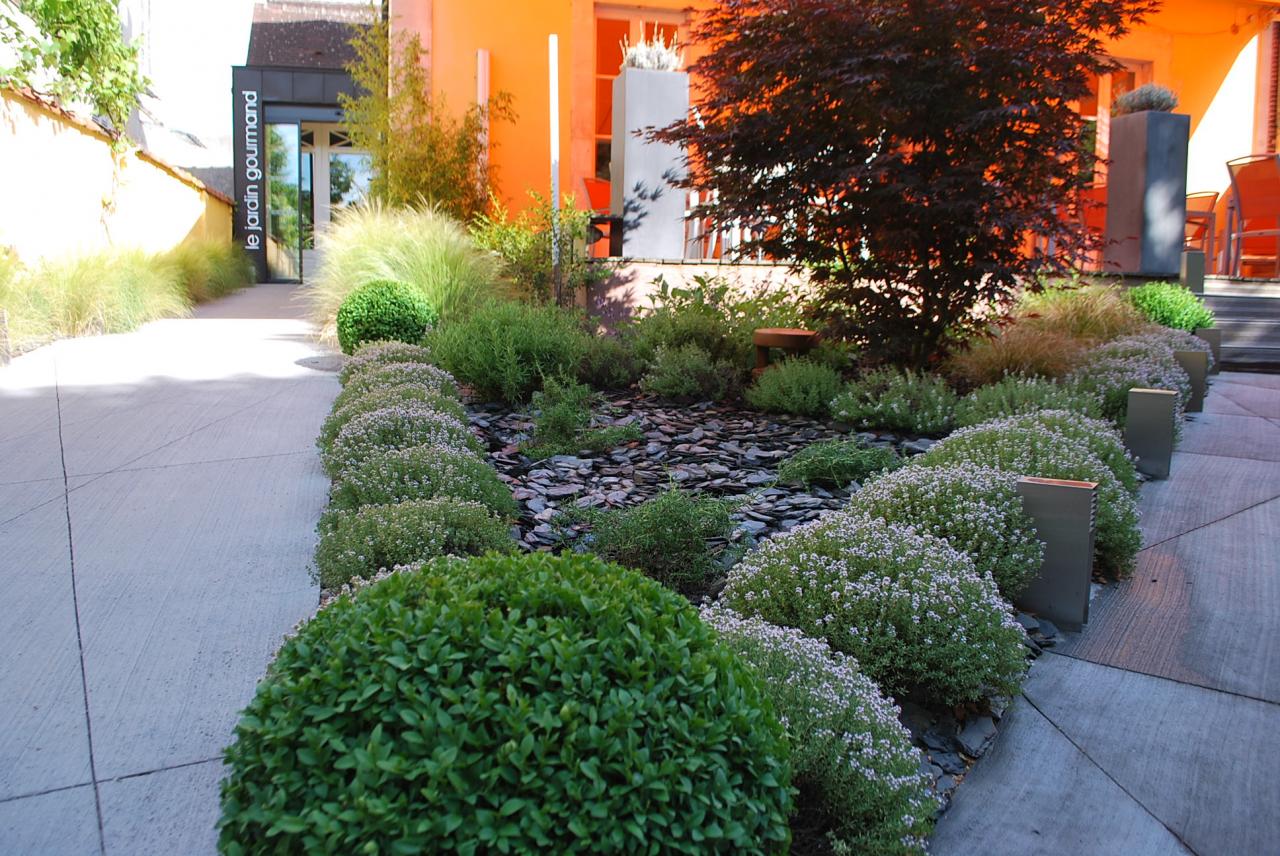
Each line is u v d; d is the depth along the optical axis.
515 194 10.91
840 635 2.64
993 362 6.42
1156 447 5.02
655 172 8.82
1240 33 12.67
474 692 1.52
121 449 4.93
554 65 8.63
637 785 1.46
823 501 4.33
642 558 3.41
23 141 8.44
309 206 18.20
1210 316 8.86
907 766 2.11
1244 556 3.86
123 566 3.49
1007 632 2.64
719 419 6.20
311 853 1.38
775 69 6.21
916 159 6.40
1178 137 9.50
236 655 2.85
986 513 3.21
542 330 6.85
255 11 20.03
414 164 10.27
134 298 9.01
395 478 3.57
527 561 1.98
